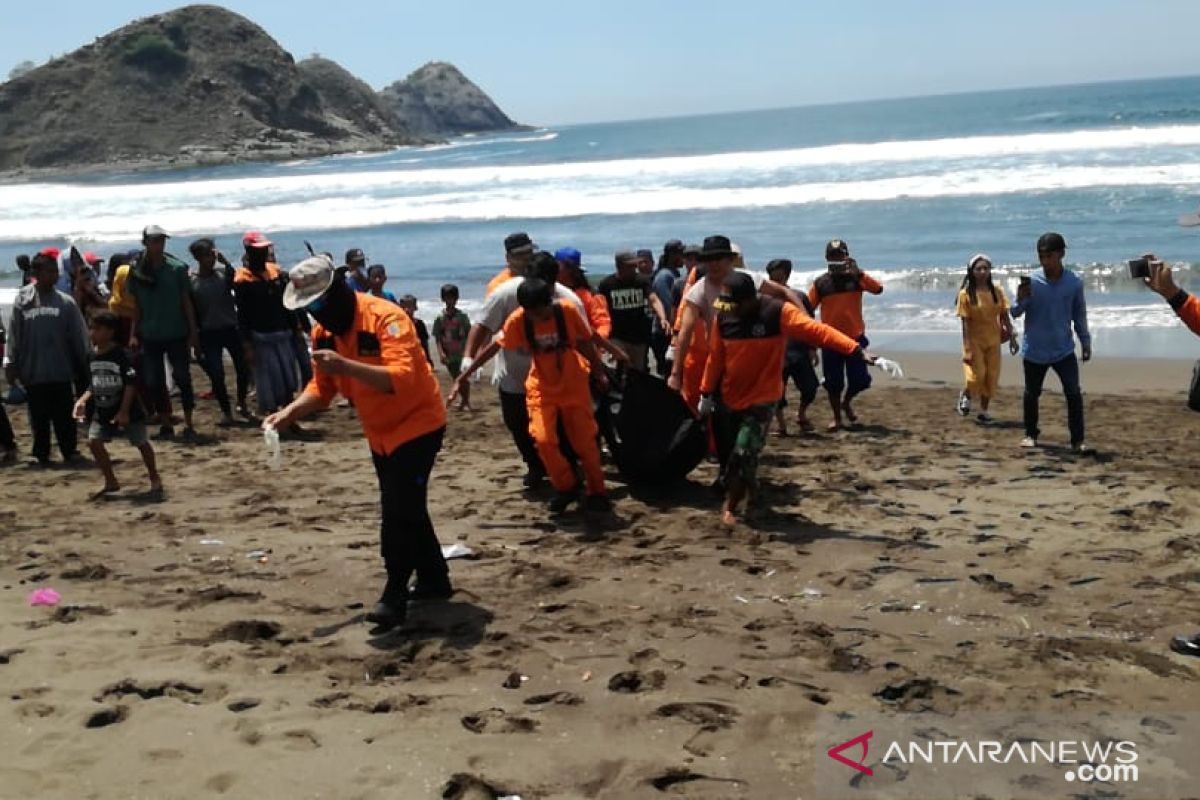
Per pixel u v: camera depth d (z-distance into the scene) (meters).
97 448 8.24
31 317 9.45
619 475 8.39
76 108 149.50
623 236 30.38
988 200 31.11
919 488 7.94
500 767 3.87
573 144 129.25
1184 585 5.72
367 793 3.72
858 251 25.33
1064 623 5.23
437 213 39.38
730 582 5.93
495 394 13.71
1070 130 69.44
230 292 11.13
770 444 9.88
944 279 21.22
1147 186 30.89
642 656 4.85
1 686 4.65
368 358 5.13
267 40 169.38
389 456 5.26
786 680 4.59
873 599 5.63
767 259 25.06
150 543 6.93
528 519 7.26
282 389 11.16
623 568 6.20
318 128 165.50
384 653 4.96
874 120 123.12
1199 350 15.17
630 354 9.45
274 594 5.89
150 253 10.43
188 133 149.00
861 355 6.54
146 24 162.12
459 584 5.94
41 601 5.79
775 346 6.91
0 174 137.62
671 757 3.93
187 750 4.05
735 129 137.88
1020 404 12.21
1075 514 7.15
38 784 3.83
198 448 10.14
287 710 4.36
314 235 36.50
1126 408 11.79
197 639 5.21
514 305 7.61
